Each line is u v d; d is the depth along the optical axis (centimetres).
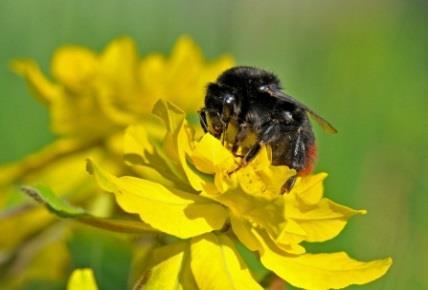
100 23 39
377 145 38
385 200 35
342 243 34
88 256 32
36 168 32
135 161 27
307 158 28
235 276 26
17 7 38
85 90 32
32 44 38
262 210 26
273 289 26
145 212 25
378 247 34
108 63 32
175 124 26
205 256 26
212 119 28
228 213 26
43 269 32
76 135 32
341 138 38
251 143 28
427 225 35
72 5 39
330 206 26
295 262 26
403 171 36
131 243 31
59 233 32
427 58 44
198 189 26
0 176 32
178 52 32
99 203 31
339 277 26
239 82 28
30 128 37
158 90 32
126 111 32
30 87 32
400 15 46
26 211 31
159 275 26
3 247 32
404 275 34
